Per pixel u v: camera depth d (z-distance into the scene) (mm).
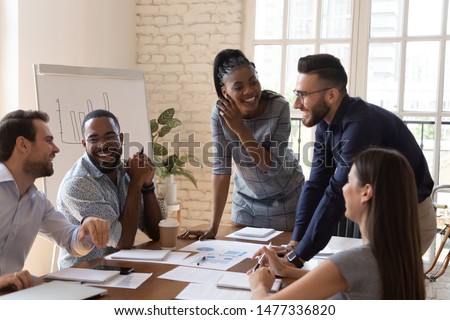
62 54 3945
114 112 3385
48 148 2004
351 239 2348
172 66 4723
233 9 4535
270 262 1689
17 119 1975
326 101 1866
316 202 2100
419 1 4113
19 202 2006
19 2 3529
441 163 4203
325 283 1183
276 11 4461
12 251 2045
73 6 4035
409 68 4168
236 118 2371
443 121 4145
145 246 2158
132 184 2246
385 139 1923
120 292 1512
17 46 3539
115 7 4516
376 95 4258
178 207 4375
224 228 2568
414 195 1207
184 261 1877
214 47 4605
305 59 1884
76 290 1478
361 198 1236
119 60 4605
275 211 2559
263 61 4520
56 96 3170
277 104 2488
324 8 4332
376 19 4223
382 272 1169
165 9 4719
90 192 2156
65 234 2070
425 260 4270
